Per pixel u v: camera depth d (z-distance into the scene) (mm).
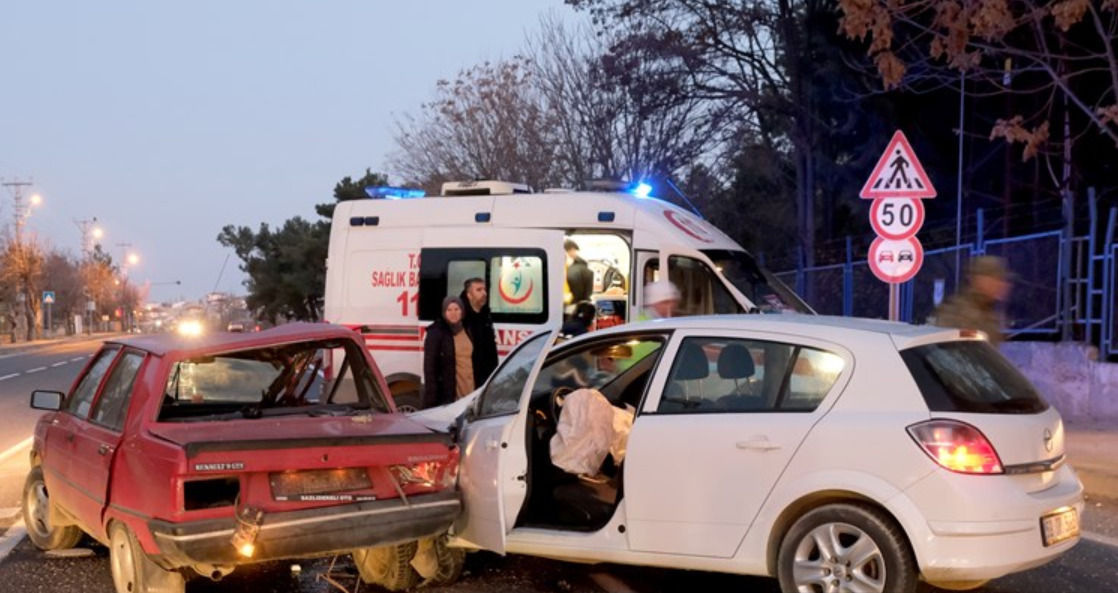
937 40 13078
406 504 5977
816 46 22062
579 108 25891
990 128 18922
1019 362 14000
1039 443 5504
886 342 5582
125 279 129500
